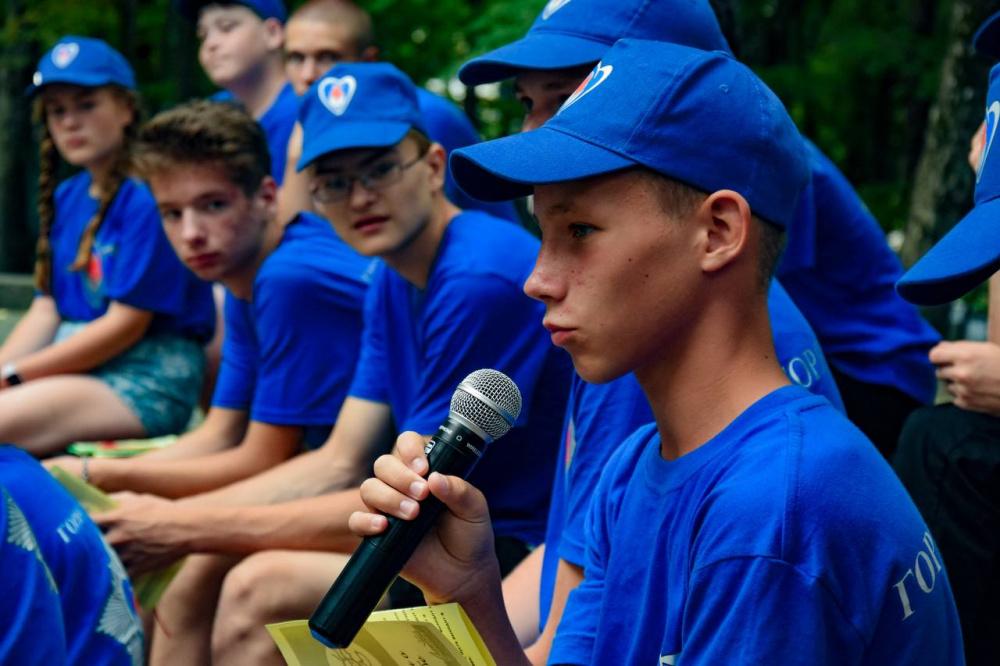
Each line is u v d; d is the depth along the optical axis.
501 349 2.98
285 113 5.27
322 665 1.71
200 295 4.66
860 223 3.32
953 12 6.30
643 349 1.51
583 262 1.51
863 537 1.38
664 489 1.53
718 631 1.38
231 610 3.08
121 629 2.34
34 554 1.99
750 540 1.38
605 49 2.47
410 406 3.19
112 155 4.77
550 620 2.17
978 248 1.46
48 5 11.33
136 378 4.49
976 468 2.43
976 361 2.49
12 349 5.01
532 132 1.55
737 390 1.52
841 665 1.37
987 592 2.42
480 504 1.61
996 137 1.55
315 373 3.53
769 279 1.56
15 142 12.95
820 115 11.59
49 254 4.96
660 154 1.48
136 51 12.81
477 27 7.99
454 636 1.63
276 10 5.54
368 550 1.58
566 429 2.42
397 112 3.11
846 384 3.30
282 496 3.29
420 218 3.09
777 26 10.53
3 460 2.38
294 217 3.66
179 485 3.60
